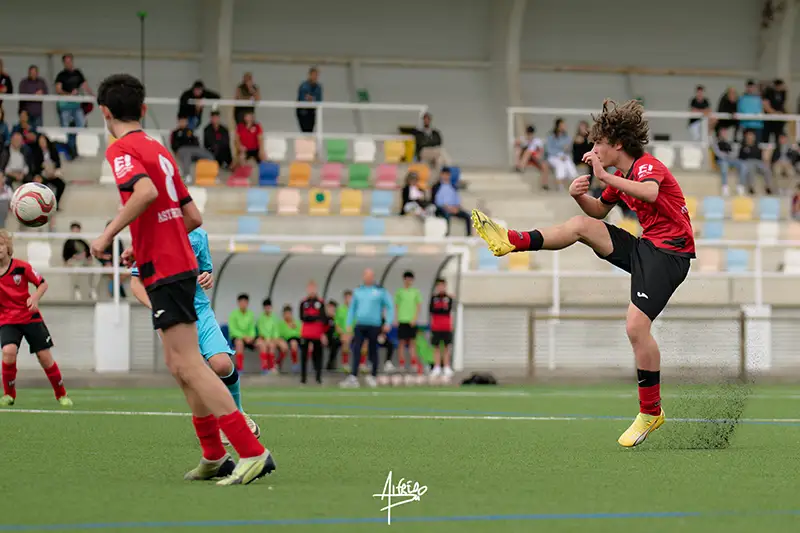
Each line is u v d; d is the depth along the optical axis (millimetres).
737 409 24172
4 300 37750
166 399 42469
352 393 47844
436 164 81625
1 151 70750
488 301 65438
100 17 85938
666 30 97000
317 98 81500
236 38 89188
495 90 92500
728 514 14914
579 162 82375
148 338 59594
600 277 65750
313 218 72375
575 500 16062
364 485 17547
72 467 20219
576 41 95625
